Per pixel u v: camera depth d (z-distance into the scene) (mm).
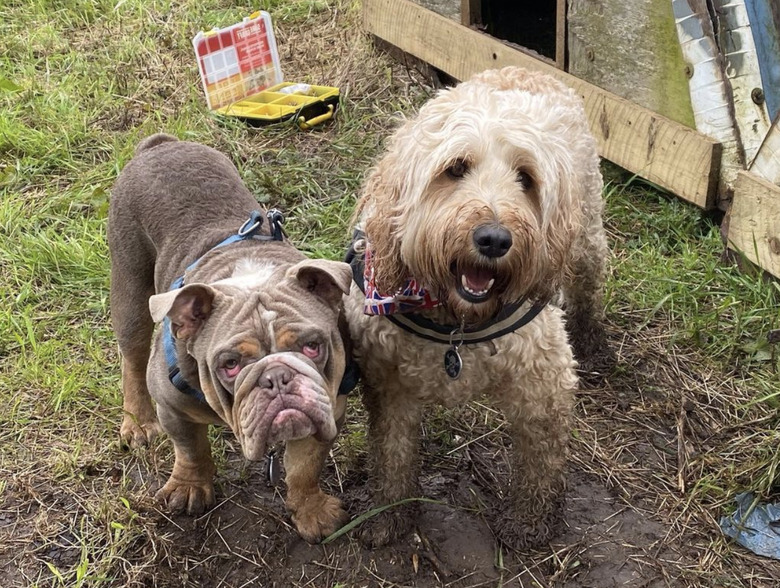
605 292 1176
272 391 671
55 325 1167
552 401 817
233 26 1629
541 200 715
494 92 760
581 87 1383
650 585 842
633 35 1285
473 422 1021
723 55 1164
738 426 1003
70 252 1262
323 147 1533
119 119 1619
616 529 899
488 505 926
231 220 899
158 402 822
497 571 858
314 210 1356
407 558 866
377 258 755
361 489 945
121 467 968
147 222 910
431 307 755
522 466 865
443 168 705
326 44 1895
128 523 897
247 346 696
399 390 826
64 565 869
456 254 685
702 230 1287
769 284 1142
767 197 1131
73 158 1513
